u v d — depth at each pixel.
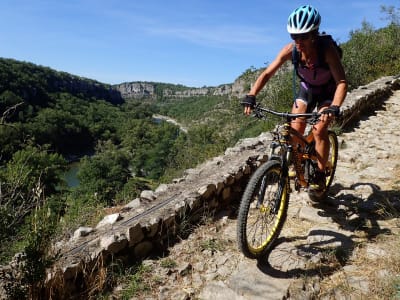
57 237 3.20
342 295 2.58
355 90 10.59
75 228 3.60
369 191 4.39
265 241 3.07
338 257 3.03
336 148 4.29
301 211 3.88
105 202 5.84
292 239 3.37
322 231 3.44
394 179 4.75
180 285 2.79
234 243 3.35
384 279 2.66
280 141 3.13
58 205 3.60
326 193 4.14
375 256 3.01
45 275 2.38
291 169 3.88
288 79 13.81
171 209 3.52
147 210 3.54
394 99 11.19
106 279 2.74
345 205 4.04
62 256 2.72
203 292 2.69
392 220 3.65
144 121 140.50
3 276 2.34
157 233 3.28
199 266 3.01
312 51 3.15
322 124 3.44
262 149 5.48
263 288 2.67
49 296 2.38
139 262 3.04
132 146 102.56
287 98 12.99
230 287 2.71
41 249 2.39
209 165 4.95
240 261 3.04
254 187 2.79
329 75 3.30
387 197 4.18
